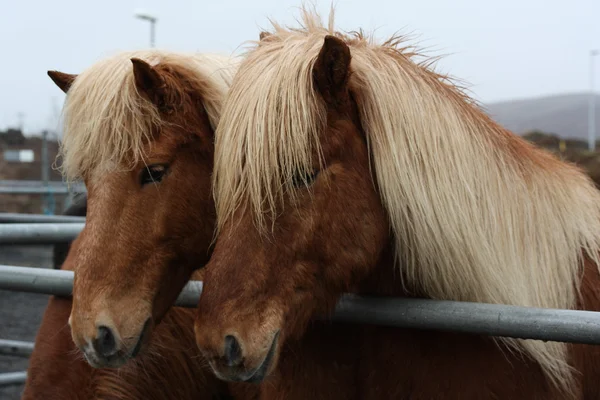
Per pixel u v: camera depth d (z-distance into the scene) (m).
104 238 1.87
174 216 1.98
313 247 1.67
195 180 2.03
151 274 1.93
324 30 1.92
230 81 2.23
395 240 1.81
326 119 1.70
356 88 1.78
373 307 1.77
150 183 1.96
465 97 2.05
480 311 1.65
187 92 2.11
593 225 2.15
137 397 2.33
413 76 1.83
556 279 1.94
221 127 1.76
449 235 1.74
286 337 1.69
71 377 2.24
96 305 1.82
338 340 1.98
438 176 1.74
